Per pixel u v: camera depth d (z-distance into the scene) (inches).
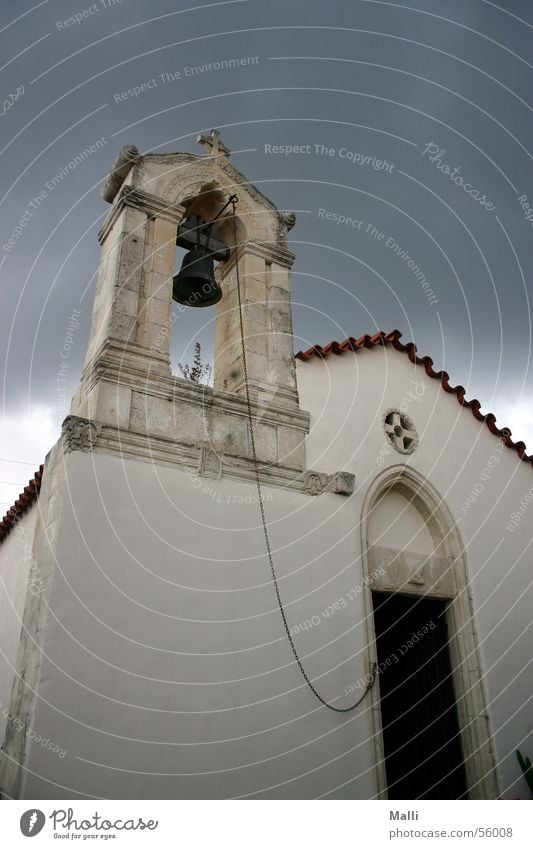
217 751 219.6
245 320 302.2
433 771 297.1
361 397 341.1
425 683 313.3
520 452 400.5
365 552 300.5
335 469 308.5
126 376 252.2
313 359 332.8
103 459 234.1
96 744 197.2
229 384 301.6
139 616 220.2
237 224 326.0
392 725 293.6
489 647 329.1
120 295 264.2
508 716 317.1
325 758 244.8
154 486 241.9
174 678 219.8
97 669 205.5
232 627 240.4
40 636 202.5
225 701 228.2
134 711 207.8
